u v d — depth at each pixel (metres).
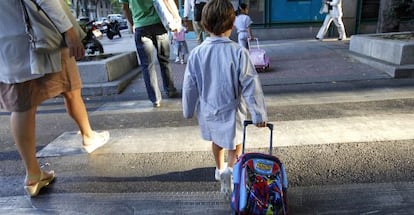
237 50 2.25
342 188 2.55
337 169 2.82
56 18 2.33
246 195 2.05
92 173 2.98
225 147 2.38
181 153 3.29
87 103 5.31
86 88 5.73
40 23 2.30
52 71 2.49
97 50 8.43
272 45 10.43
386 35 7.89
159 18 4.44
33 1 2.25
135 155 3.29
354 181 2.63
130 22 4.77
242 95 2.30
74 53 2.48
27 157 2.57
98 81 5.98
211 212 2.37
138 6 4.31
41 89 2.52
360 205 2.36
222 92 2.29
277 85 5.74
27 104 2.44
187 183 2.74
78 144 3.62
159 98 4.87
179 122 4.16
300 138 3.46
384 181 2.62
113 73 6.21
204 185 2.71
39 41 2.29
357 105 4.45
